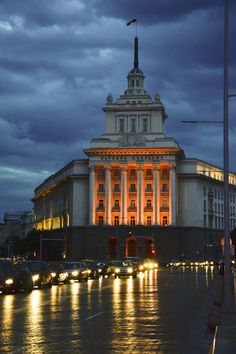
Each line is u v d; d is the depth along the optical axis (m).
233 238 109.12
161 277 69.81
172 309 26.11
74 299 32.47
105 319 21.78
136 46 148.38
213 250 150.12
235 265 85.81
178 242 134.00
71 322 20.73
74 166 143.50
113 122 141.12
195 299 32.44
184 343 16.03
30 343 15.84
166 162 134.62
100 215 137.00
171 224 134.12
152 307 27.08
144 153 135.25
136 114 140.50
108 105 141.50
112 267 74.19
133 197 136.50
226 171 23.97
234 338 13.87
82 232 138.12
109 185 136.38
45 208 186.12
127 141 137.50
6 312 24.56
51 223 172.62
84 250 136.75
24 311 25.00
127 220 135.88
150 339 16.70
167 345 15.64
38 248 159.75
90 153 137.12
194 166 142.12
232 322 18.58
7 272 39.16
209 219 149.25
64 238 141.75
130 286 47.97
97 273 68.75
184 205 140.88
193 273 83.88
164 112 144.12
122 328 19.12
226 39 24.11
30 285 41.00
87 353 14.28
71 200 144.12
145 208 135.75
